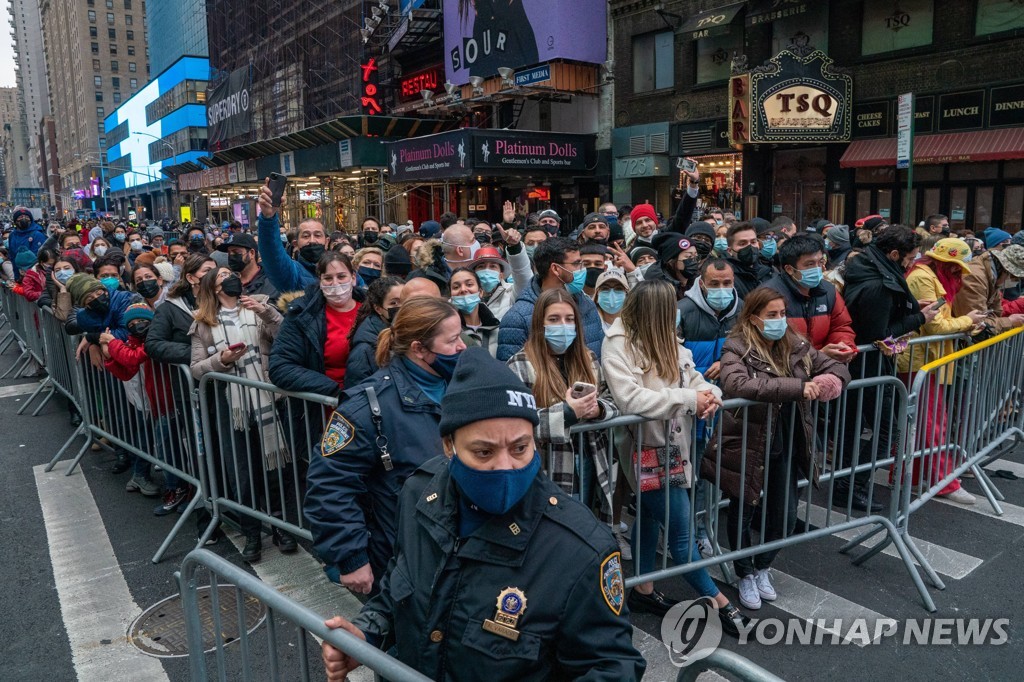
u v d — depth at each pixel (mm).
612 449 3602
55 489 5883
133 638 3789
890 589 4172
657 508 3609
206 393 4484
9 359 11398
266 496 4332
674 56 19500
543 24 20672
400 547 1854
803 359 3861
